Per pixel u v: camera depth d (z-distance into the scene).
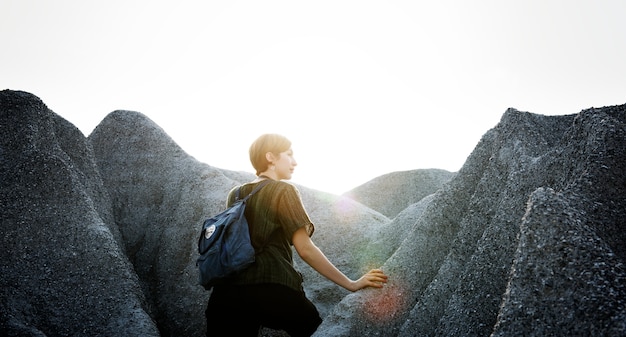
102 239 5.34
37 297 4.73
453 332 3.30
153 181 8.24
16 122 5.97
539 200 2.59
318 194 10.28
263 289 2.54
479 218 3.97
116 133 8.70
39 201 5.32
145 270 7.29
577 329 2.04
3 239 4.94
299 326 2.63
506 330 2.27
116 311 4.88
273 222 2.69
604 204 2.63
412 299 4.20
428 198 8.73
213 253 2.56
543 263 2.34
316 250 2.71
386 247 8.27
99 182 7.34
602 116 3.14
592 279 2.13
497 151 4.25
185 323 6.25
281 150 3.02
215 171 8.10
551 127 4.22
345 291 7.82
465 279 3.48
